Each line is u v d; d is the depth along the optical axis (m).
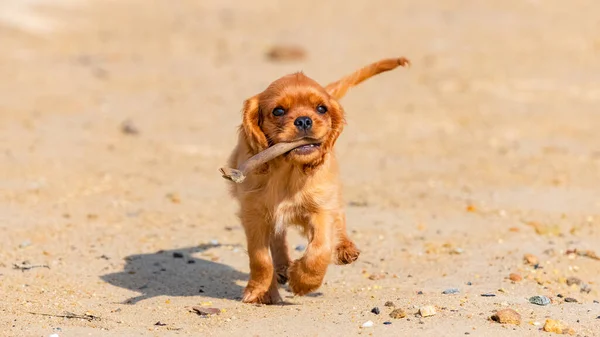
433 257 10.36
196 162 15.27
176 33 29.41
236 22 31.62
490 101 20.22
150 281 9.41
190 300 8.70
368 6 34.81
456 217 12.06
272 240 9.41
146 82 22.33
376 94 21.22
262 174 8.33
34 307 8.33
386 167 15.05
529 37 28.05
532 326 7.74
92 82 22.14
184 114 19.03
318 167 8.29
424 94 21.06
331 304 8.48
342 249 8.58
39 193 12.96
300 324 7.73
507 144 16.64
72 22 30.06
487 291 8.99
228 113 19.17
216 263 10.15
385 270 9.90
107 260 10.13
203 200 12.93
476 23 30.48
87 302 8.57
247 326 7.70
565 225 11.70
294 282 8.40
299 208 8.48
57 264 9.91
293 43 27.56
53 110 19.00
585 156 15.73
